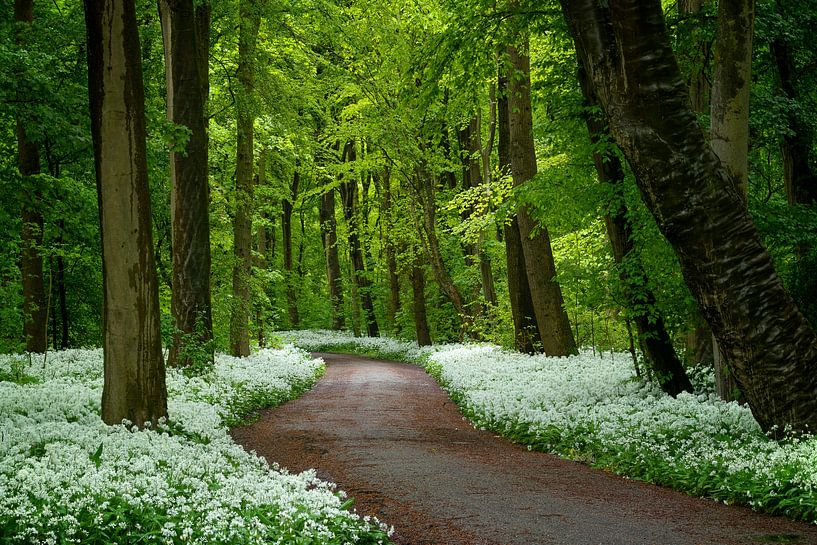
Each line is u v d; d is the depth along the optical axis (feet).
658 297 45.83
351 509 25.03
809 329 30.83
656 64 29.99
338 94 101.45
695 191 30.32
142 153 35.42
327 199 162.30
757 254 30.66
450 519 23.50
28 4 64.03
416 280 123.85
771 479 25.34
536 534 21.71
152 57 81.00
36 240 66.28
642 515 23.91
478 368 68.18
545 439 37.88
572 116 49.67
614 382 51.62
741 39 35.73
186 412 39.86
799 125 48.01
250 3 69.15
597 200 47.03
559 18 46.14
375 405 57.26
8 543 17.33
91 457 25.81
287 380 66.08
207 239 61.87
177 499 21.30
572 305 59.21
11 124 66.28
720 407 38.88
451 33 46.52
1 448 26.13
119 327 34.91
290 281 169.37
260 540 18.51
